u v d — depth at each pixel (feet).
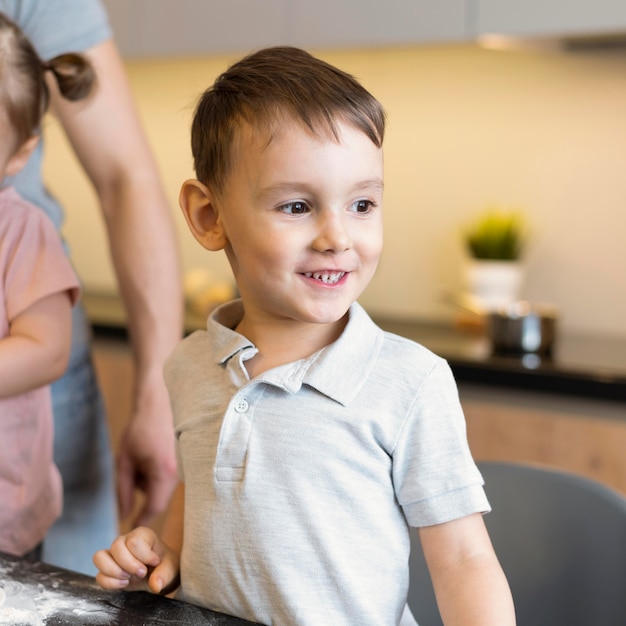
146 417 4.92
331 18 7.79
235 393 3.15
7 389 3.98
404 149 9.08
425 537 3.05
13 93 4.13
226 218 3.10
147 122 10.06
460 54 8.73
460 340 8.02
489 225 8.54
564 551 3.85
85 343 5.09
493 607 2.87
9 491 4.22
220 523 3.07
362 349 3.10
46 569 3.24
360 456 2.99
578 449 6.70
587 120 8.32
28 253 4.21
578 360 7.13
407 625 3.32
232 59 9.50
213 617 2.89
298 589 2.96
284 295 2.97
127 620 2.86
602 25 6.89
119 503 4.96
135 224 4.97
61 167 10.71
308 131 2.89
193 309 9.41
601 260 8.38
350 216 2.96
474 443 7.04
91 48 4.87
